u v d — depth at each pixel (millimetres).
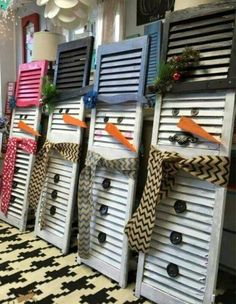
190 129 1257
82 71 1834
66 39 2508
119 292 1450
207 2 1464
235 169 1435
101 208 1638
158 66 1431
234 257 1601
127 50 1549
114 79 1606
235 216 1573
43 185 1986
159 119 1409
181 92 1328
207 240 1230
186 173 1312
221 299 1426
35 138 2143
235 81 1153
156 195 1338
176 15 1358
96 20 2283
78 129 1832
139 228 1399
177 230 1324
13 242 1934
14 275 1552
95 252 1641
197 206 1271
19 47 2979
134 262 1641
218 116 1221
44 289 1445
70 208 1821
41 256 1763
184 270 1295
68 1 1905
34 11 2775
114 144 1604
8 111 2824
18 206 2182
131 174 1506
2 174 2414
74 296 1402
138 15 2094
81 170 1789
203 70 1271
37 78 2164
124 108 1568
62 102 1961
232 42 1186
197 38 1300
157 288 1371
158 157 1357
